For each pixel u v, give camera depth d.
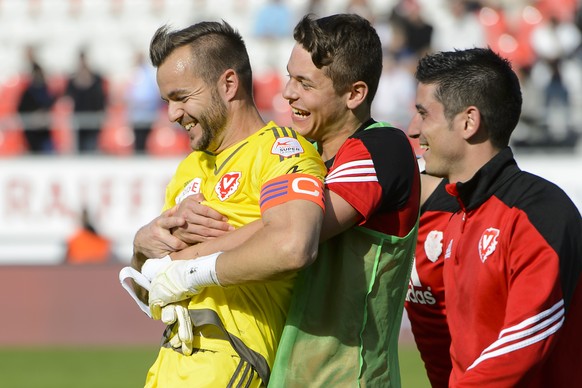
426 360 15.45
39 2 56.34
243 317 12.59
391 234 12.68
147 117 47.94
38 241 47.69
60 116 47.94
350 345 12.62
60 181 47.69
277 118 47.78
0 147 48.59
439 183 15.06
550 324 11.46
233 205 12.73
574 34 50.00
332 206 12.21
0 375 33.00
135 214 47.28
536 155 45.66
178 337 12.70
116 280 41.72
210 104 12.84
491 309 12.05
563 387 12.17
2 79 54.16
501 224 11.98
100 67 54.84
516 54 48.91
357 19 13.05
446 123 12.55
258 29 52.88
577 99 47.44
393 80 46.78
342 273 12.62
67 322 41.72
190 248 12.73
